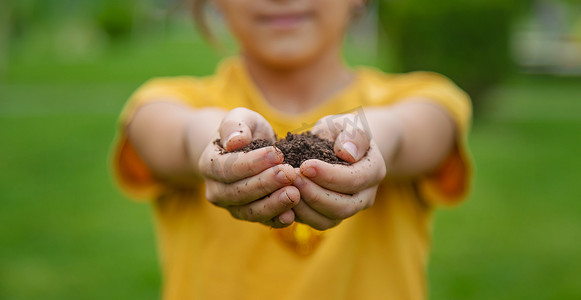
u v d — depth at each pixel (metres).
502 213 6.27
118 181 2.29
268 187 1.39
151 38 40.25
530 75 20.06
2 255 5.21
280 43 2.21
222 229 2.10
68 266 5.01
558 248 5.38
